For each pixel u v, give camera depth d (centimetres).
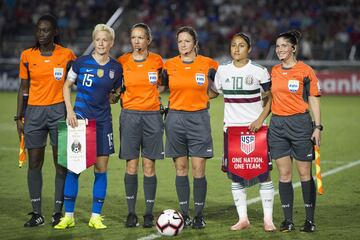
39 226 2703
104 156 2677
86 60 2645
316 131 2538
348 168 4075
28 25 11475
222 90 2664
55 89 2712
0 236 2542
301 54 9919
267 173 2620
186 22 10919
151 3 11450
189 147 2678
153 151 2686
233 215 2905
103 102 2666
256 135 2617
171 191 3428
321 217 2844
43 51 2722
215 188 3491
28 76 2742
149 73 2644
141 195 3331
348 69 9800
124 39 10175
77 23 11281
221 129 5859
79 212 2958
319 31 10481
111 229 2650
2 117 6738
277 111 2594
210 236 2536
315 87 2548
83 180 3703
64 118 2717
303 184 2605
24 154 2775
